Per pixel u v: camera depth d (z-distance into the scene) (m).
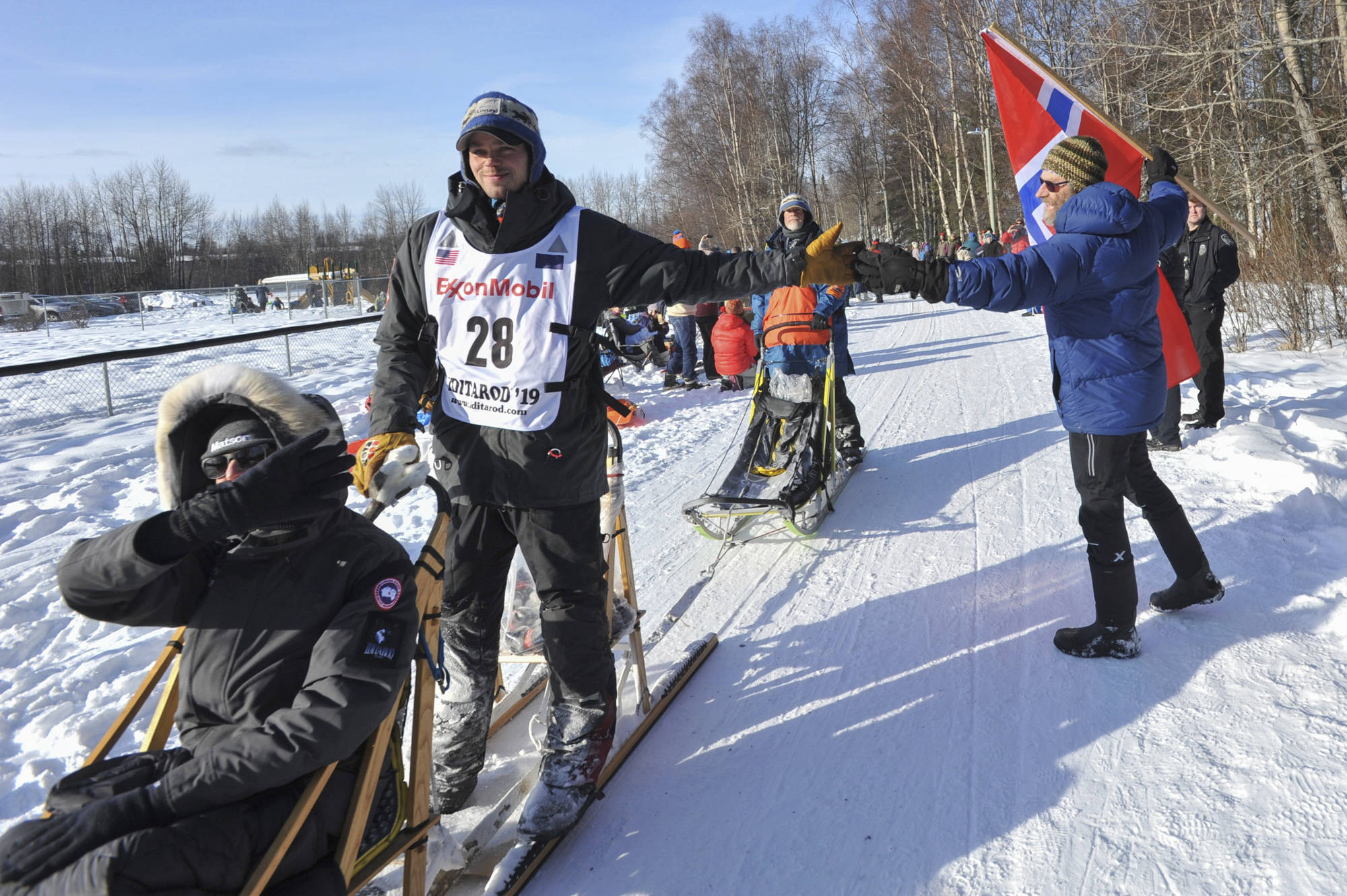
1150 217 3.14
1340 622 3.34
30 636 4.12
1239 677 3.12
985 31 4.29
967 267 2.78
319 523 1.98
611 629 3.00
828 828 2.59
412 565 2.10
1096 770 2.72
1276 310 10.74
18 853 1.60
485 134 2.32
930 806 2.64
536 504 2.53
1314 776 2.56
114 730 1.99
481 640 2.69
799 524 4.96
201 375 1.98
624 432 8.31
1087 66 12.54
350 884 1.93
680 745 3.09
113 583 1.79
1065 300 3.07
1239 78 11.39
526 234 2.47
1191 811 2.49
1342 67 11.13
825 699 3.31
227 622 1.96
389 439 2.33
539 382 2.47
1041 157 4.36
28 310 27.20
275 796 1.80
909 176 48.75
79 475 7.20
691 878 2.43
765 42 42.44
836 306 5.42
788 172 39.28
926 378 9.93
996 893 2.28
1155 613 3.69
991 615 3.87
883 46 38.72
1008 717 3.06
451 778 2.68
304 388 11.30
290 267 73.31
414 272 2.58
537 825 2.45
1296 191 11.68
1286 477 4.86
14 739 3.31
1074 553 4.45
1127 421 3.15
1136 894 2.22
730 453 7.27
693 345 10.46
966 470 6.11
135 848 1.58
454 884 2.46
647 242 2.56
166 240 68.69
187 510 1.76
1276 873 2.23
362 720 1.80
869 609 4.06
